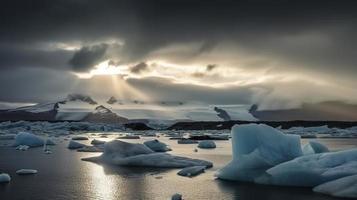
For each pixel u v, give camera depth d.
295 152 15.45
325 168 13.41
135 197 12.38
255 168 14.66
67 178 15.79
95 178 15.84
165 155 20.17
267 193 12.56
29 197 12.34
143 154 20.64
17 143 34.41
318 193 12.34
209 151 29.09
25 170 17.28
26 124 100.06
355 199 11.39
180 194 12.09
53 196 12.48
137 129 119.69
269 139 15.60
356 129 88.12
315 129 88.50
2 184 14.44
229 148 32.16
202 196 12.39
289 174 13.39
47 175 16.59
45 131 84.31
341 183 12.05
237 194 12.55
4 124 95.25
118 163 19.97
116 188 13.76
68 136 60.88
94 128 107.50
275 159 14.97
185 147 33.62
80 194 12.80
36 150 30.11
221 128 118.00
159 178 15.70
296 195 12.16
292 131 84.25
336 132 77.94
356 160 13.68
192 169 16.84
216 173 16.16
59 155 25.72
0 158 23.75
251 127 15.86
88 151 28.84
